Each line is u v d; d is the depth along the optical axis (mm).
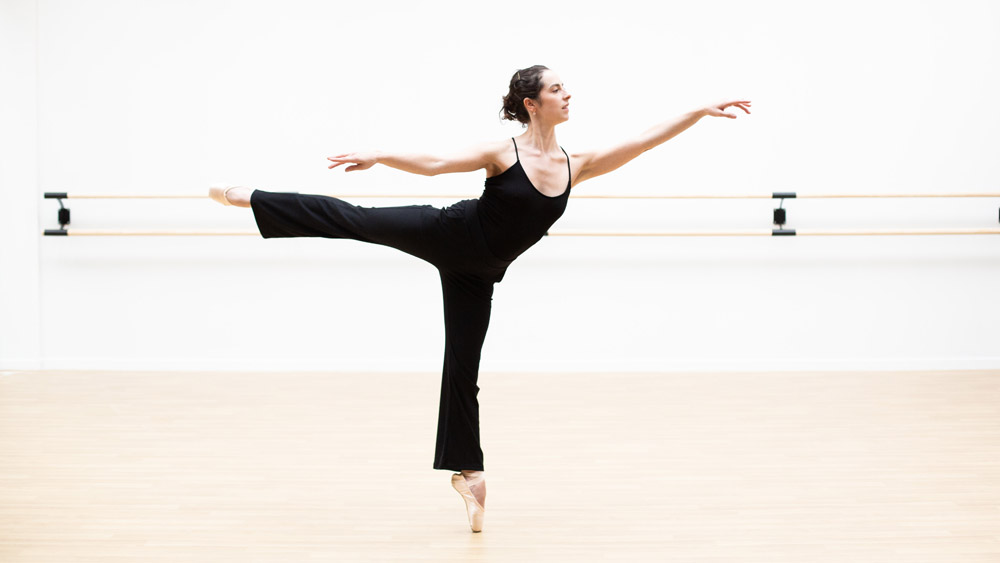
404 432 3180
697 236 4363
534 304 4410
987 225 4332
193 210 4387
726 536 2113
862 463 2740
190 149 4363
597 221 4371
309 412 3492
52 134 4344
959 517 2238
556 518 2260
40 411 3479
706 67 4316
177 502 2381
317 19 4316
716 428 3215
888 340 4391
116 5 4305
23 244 4363
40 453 2867
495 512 2309
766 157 4344
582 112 4336
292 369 4430
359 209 1963
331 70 4336
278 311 4422
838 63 4312
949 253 4348
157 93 4340
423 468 2729
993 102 4301
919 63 4301
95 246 4387
